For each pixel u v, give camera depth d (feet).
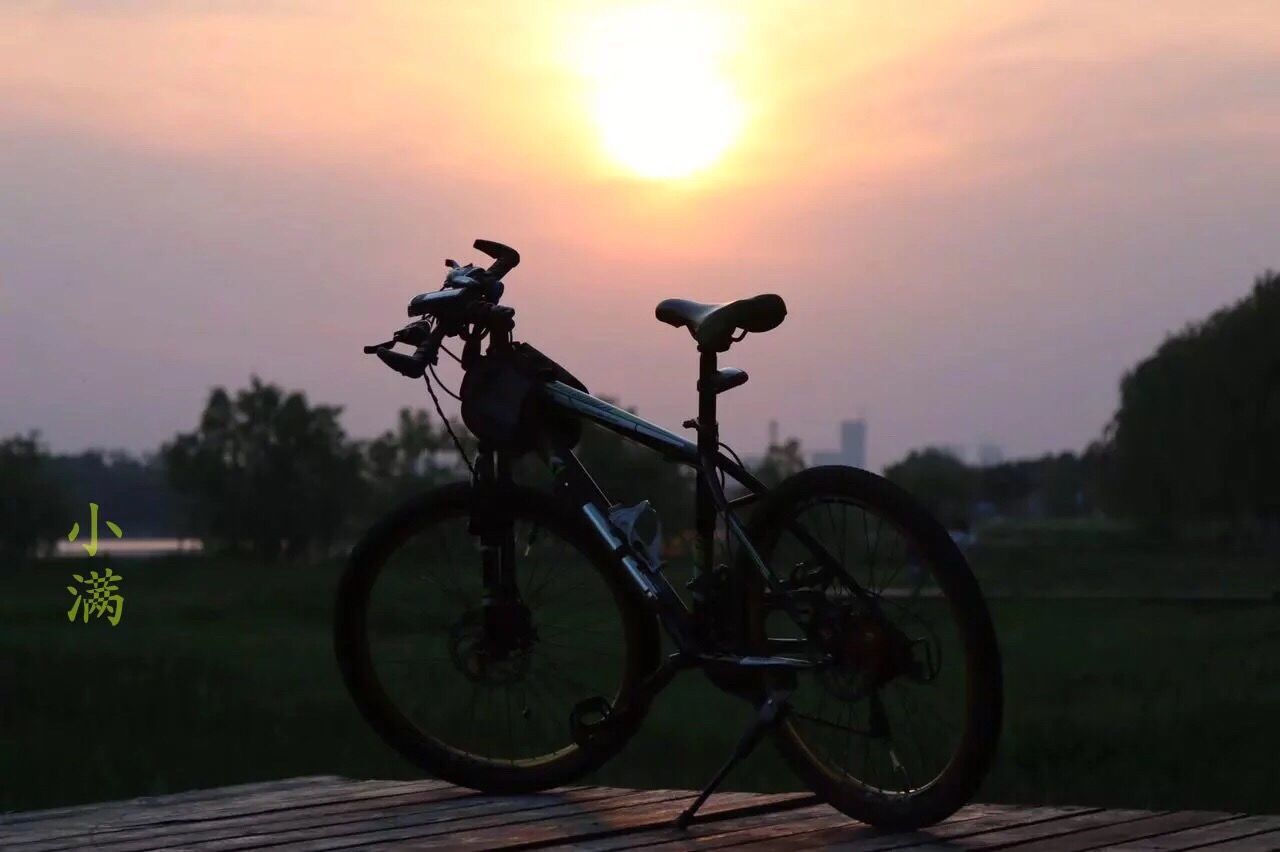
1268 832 9.96
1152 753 29.48
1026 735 30.99
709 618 11.12
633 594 11.89
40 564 178.81
